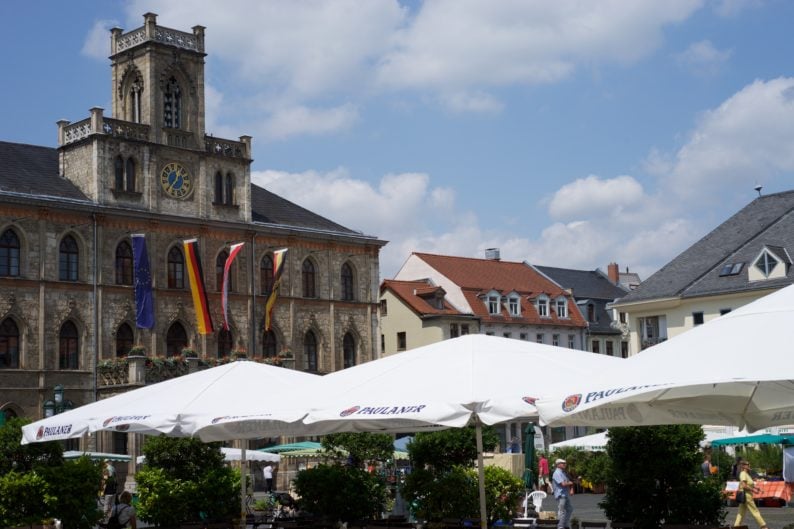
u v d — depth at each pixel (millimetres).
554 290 113812
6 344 65688
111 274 70312
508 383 20031
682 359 16016
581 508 50688
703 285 73688
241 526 29688
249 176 78500
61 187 70500
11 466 27641
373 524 28656
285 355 77375
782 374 14727
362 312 84750
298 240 81125
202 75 76625
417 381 20984
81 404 67812
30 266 66688
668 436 25734
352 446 46219
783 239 72938
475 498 28391
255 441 74062
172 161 74188
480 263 112375
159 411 25359
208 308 72750
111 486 51438
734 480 52375
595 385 16719
